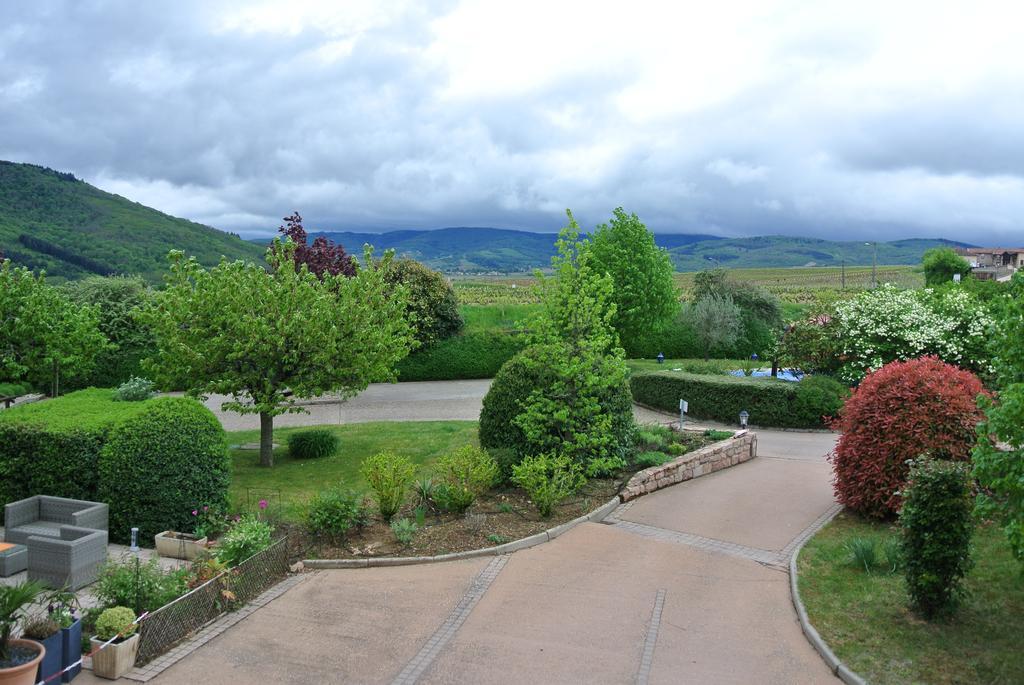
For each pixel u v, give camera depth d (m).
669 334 43.44
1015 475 7.38
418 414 26.08
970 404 12.07
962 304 23.59
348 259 33.69
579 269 15.04
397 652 8.11
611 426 15.05
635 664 7.87
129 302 32.12
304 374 16.50
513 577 10.28
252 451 18.67
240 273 16.55
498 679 7.53
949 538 8.39
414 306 35.38
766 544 11.65
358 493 12.92
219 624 8.80
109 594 8.48
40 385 29.83
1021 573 8.45
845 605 9.16
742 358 44.22
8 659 6.86
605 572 10.49
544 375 14.83
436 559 10.89
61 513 11.16
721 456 16.62
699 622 8.90
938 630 8.34
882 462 12.16
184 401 12.32
